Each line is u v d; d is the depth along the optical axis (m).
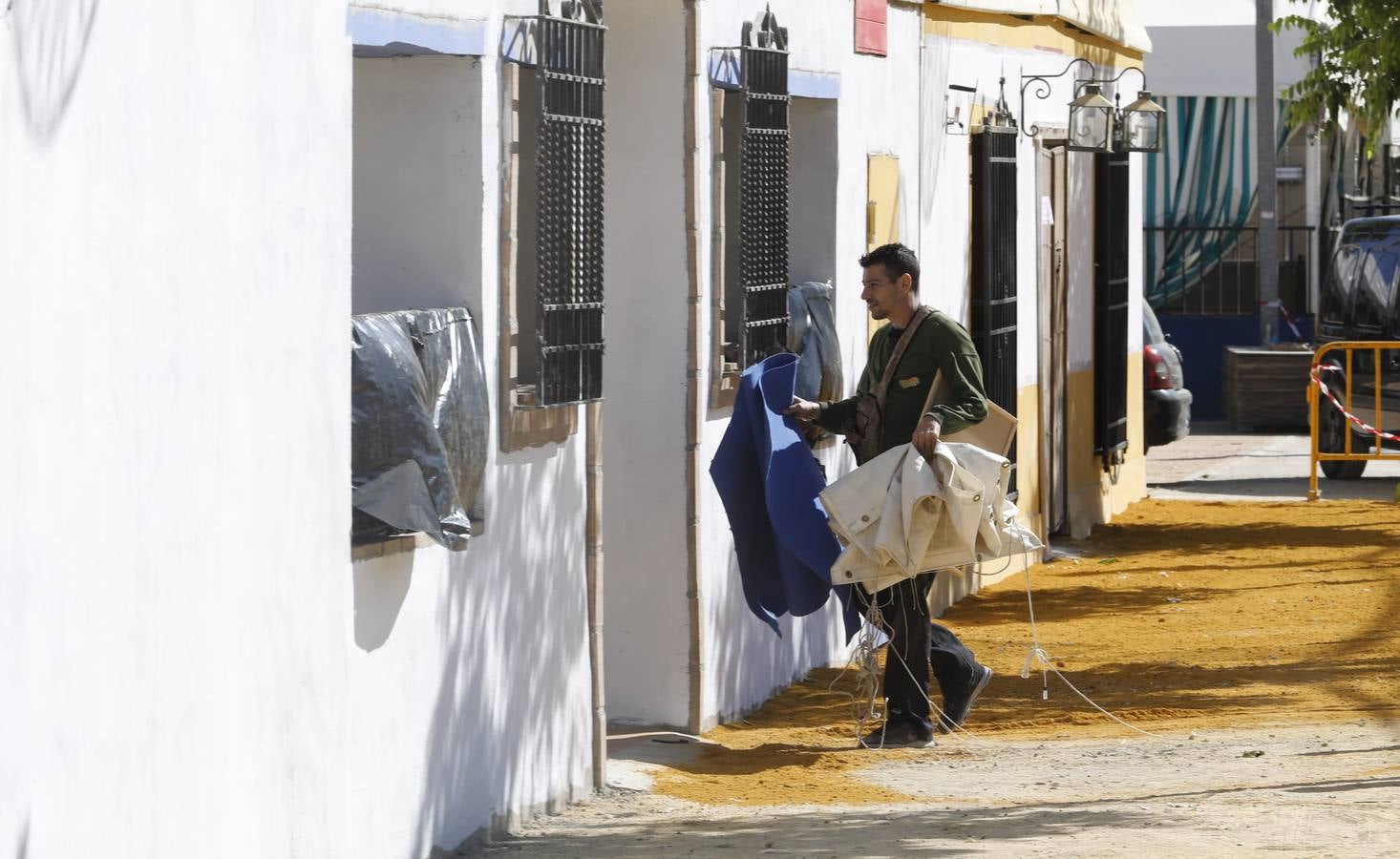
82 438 9.12
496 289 13.85
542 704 14.88
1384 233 40.91
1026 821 13.94
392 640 12.55
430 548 13.01
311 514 11.48
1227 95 56.41
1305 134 56.72
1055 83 30.86
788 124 19.59
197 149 10.16
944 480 16.20
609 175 17.92
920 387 16.70
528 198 14.99
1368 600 26.09
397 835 12.62
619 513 18.16
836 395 21.27
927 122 24.80
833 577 16.52
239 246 10.62
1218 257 56.88
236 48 10.58
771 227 19.14
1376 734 17.61
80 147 9.10
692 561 18.03
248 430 10.73
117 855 9.45
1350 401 38.59
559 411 14.94
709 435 18.42
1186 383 56.78
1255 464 44.28
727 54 18.38
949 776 16.38
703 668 18.20
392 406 12.31
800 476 16.98
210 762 10.36
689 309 17.84
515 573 14.34
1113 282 34.31
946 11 25.52
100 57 9.27
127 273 9.51
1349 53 35.47
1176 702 19.84
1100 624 25.00
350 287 12.01
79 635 9.11
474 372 13.45
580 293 14.85
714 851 13.22
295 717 11.30
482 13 13.52
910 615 17.44
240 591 10.66
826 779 16.34
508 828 14.27
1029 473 29.80
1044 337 30.50
